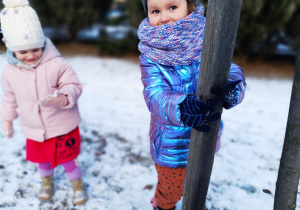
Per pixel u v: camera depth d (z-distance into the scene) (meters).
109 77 5.74
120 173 2.53
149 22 1.51
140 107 4.11
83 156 2.77
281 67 6.38
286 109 4.13
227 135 3.24
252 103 4.37
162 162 1.61
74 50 7.71
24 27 1.60
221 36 1.08
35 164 2.60
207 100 1.15
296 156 1.29
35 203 2.14
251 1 5.50
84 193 2.17
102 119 3.62
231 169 2.58
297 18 6.01
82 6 7.84
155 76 1.45
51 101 1.60
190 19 1.36
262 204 2.15
